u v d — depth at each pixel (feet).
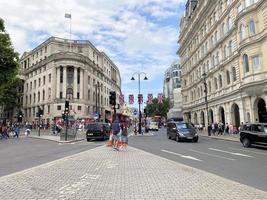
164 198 22.15
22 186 26.61
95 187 26.11
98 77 289.12
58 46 259.80
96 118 207.72
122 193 23.80
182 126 98.84
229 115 142.00
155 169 36.35
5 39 122.72
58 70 241.96
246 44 112.98
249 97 118.01
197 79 203.51
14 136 139.64
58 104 234.79
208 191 24.43
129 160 45.37
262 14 106.63
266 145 68.33
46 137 127.65
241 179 31.35
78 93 244.42
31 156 54.65
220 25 152.97
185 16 240.32
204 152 60.59
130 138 117.70
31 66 283.79
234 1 130.21
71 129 110.11
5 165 42.50
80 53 258.98
